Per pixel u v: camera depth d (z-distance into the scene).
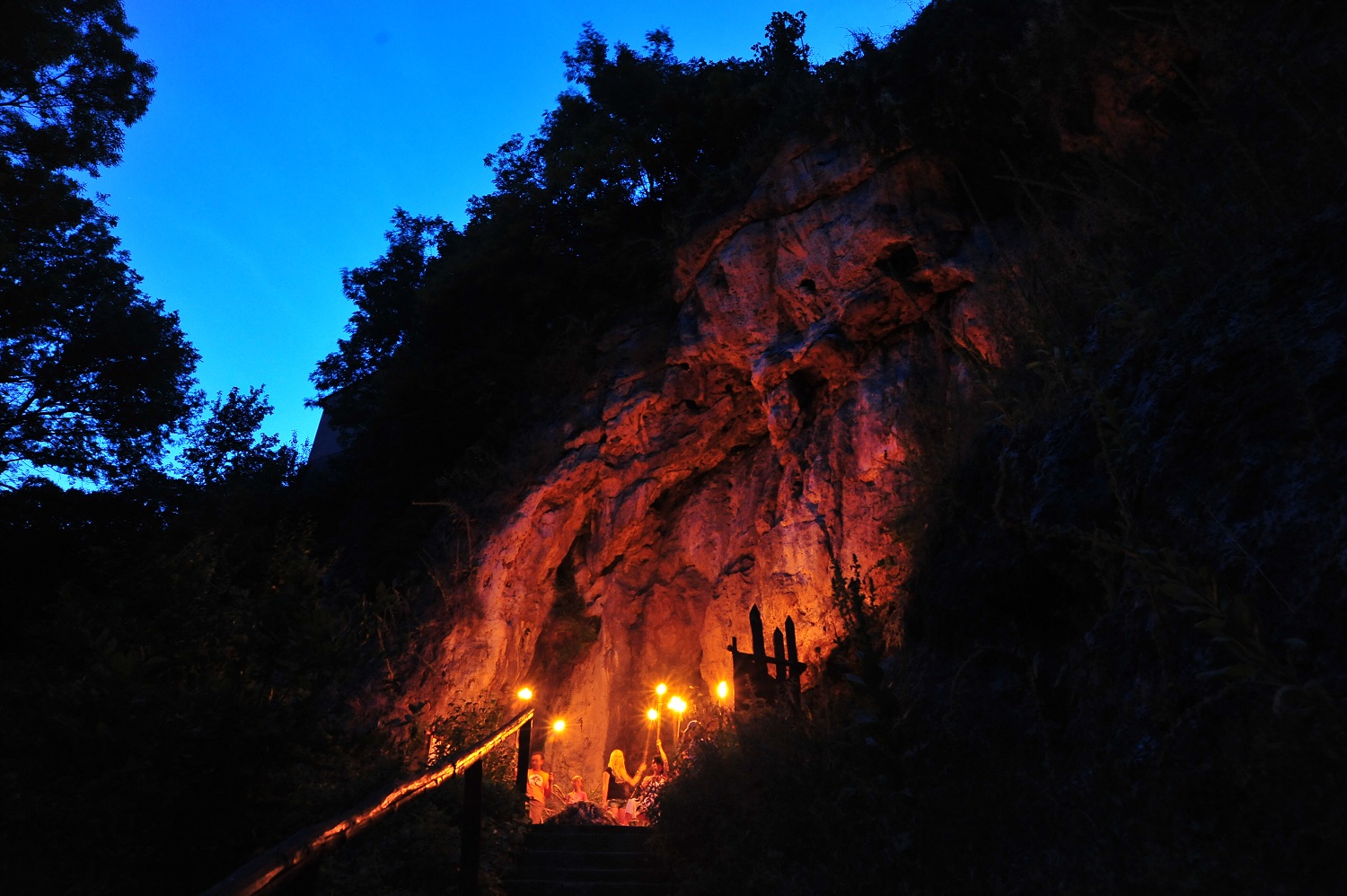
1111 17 6.93
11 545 11.86
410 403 16.52
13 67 12.90
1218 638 1.97
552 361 15.95
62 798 3.42
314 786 4.19
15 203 13.46
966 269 9.94
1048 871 2.52
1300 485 2.39
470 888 4.39
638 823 8.27
